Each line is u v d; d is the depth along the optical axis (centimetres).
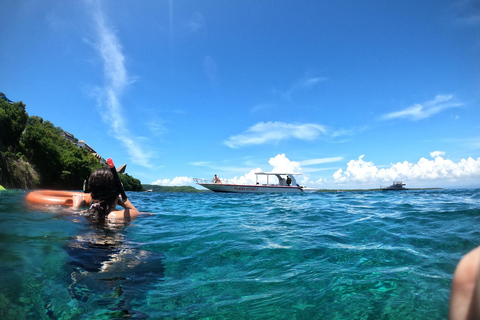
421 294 126
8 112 3397
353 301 121
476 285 32
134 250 193
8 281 122
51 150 4081
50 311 104
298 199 916
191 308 116
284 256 191
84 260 161
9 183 2908
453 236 242
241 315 111
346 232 277
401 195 985
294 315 110
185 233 265
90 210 287
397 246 215
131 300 120
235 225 319
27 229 222
